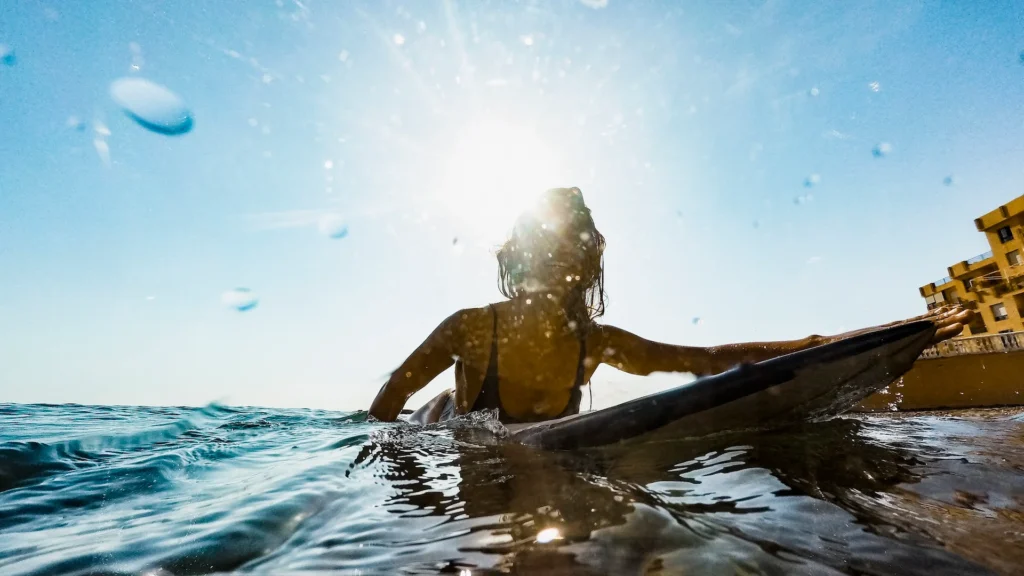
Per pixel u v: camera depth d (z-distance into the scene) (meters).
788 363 1.21
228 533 0.69
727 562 0.50
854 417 1.31
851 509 0.63
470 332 1.59
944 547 0.50
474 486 0.88
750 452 0.95
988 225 16.84
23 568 0.59
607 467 0.94
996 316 17.02
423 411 2.09
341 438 1.58
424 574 0.53
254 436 1.87
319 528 0.70
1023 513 0.58
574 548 0.56
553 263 1.58
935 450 0.90
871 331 1.27
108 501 0.94
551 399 1.62
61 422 2.86
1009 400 2.87
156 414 3.86
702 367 1.65
